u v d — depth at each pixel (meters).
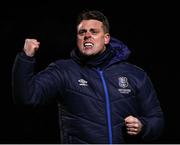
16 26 29.61
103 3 31.69
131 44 30.88
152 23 31.17
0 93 26.66
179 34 30.80
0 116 25.20
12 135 24.38
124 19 31.34
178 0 31.66
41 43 29.14
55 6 30.56
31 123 24.47
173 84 28.80
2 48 28.75
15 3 29.95
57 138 24.31
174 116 26.52
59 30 29.88
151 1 31.83
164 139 24.59
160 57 30.27
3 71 27.89
